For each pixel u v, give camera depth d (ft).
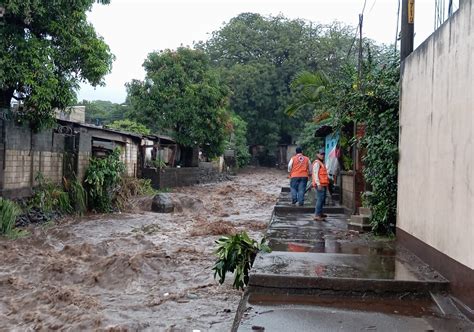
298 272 20.42
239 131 168.86
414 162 25.09
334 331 15.72
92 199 61.11
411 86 26.16
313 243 28.32
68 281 30.22
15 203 46.16
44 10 44.68
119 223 54.08
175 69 106.52
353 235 31.53
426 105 23.07
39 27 46.50
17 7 41.86
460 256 18.01
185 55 110.01
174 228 52.16
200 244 43.11
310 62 179.01
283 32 184.24
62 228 48.47
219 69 173.88
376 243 28.43
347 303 18.62
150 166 96.32
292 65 177.27
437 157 21.12
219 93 111.75
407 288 19.22
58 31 46.83
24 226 46.96
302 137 126.11
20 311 24.66
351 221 34.68
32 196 51.42
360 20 43.47
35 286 28.66
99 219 56.18
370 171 31.76
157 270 32.81
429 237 22.00
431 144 22.09
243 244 24.94
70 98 48.37
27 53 43.47
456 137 18.75
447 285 19.20
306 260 22.98
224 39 190.60
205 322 23.29
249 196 93.30
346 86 41.93
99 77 50.72
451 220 19.11
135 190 75.20
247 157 184.65
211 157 128.67
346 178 48.16
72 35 47.98
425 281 19.29
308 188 59.98
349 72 44.75
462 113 18.19
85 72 50.11
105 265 32.48
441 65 20.92
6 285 28.43
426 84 23.16
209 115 110.52
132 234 47.50
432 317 17.15
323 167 40.57
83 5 48.06
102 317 23.75
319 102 53.57
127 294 28.02
